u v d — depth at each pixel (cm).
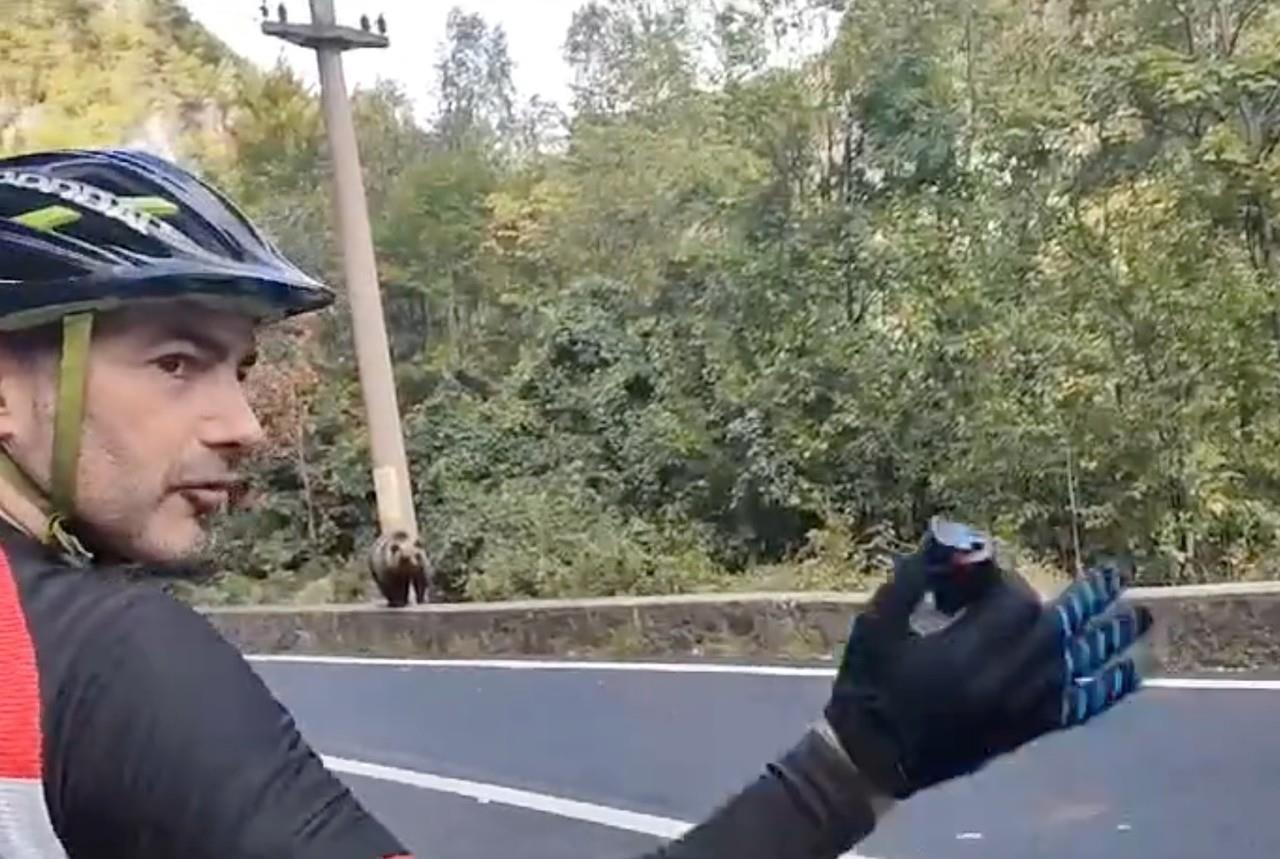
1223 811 502
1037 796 540
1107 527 1236
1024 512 1283
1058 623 99
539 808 605
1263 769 545
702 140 1892
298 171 2770
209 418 110
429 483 1922
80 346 106
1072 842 487
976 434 1316
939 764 100
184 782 96
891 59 1571
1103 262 1259
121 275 104
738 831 102
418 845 564
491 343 2281
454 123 2883
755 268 1634
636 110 2059
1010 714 98
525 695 902
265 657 1312
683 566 1559
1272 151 1255
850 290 1552
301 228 2423
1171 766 560
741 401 1602
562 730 765
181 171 116
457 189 2492
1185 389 1207
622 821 575
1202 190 1245
